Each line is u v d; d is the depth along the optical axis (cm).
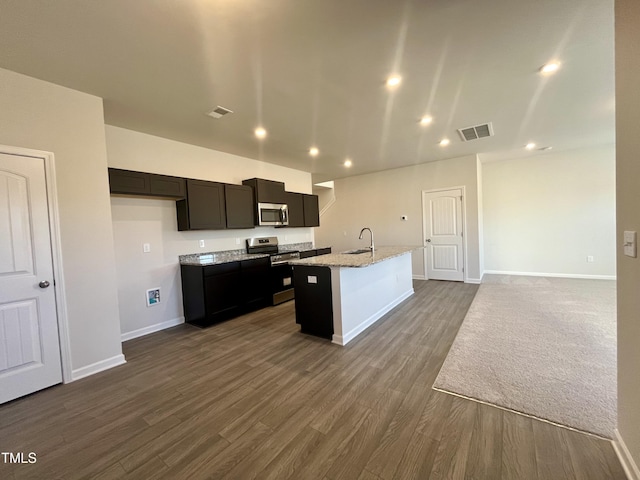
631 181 127
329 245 765
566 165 567
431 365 246
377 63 230
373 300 366
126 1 157
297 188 618
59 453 162
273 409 195
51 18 167
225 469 147
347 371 242
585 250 561
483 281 568
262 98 281
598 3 171
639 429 125
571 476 134
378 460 149
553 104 316
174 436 173
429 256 615
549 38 204
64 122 245
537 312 368
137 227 356
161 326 375
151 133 365
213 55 212
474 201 558
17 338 221
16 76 221
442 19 182
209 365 263
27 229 226
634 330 129
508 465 142
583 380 212
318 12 172
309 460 151
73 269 248
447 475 138
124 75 232
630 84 126
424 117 343
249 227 464
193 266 378
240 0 160
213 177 445
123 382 239
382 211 671
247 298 421
